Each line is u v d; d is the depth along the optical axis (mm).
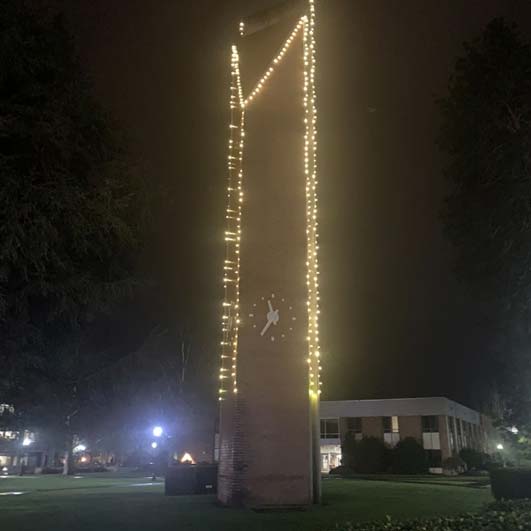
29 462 76562
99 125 14281
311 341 15969
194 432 52969
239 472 14195
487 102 20016
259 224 15922
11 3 12266
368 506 14656
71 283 14609
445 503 15484
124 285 16047
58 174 12594
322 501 15766
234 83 17469
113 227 14352
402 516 12531
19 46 12156
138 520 12586
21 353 16328
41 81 13016
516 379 21938
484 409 54125
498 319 22125
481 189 20797
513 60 20062
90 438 58656
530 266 19266
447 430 54062
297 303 15344
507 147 19281
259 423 14430
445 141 21938
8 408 27469
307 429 14570
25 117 12102
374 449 47969
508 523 7660
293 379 14820
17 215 11867
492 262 21359
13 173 11828
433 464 53125
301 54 17234
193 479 19562
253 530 10852
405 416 55344
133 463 75125
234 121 17203
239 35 17625
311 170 16703
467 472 46906
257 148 16531
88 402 32344
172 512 13828
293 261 15656
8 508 15852
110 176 14523
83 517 13344
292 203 16125
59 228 13148
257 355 14859
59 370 20719
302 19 17406
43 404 27656
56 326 16406
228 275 16406
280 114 16766
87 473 60125
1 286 14000
